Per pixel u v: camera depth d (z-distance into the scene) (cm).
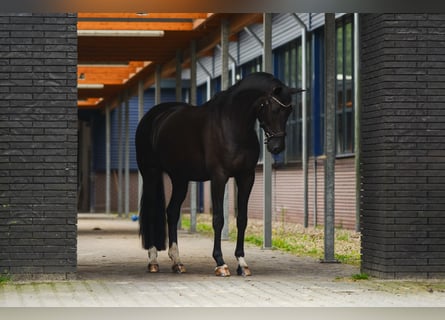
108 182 4153
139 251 1731
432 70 1175
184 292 1073
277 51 3044
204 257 1592
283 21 2919
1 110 1164
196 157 1299
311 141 2664
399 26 1171
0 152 1164
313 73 2639
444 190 1173
